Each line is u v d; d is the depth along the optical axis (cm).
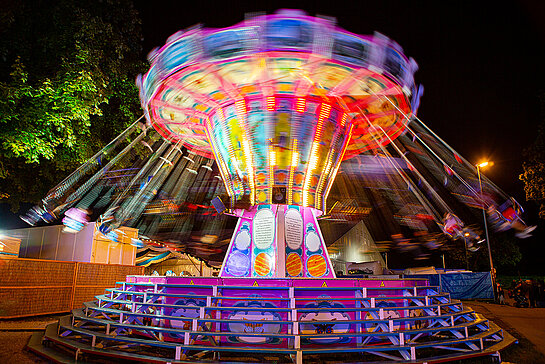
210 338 636
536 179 1952
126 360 619
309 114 848
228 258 864
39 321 1088
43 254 1562
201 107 906
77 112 1106
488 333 782
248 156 856
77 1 1337
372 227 2847
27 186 1455
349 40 698
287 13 667
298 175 852
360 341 687
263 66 730
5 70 1155
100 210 1822
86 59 1175
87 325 808
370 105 888
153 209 2283
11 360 634
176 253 2088
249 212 875
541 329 1132
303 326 675
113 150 1491
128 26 1493
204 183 2414
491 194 2567
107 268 1431
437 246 3100
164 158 1922
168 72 751
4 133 1031
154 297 743
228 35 686
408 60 771
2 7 1045
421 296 767
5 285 1082
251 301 684
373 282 741
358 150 1169
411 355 610
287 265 812
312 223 870
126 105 1465
